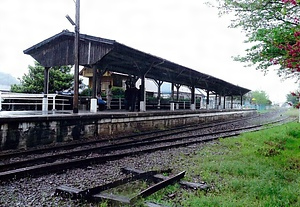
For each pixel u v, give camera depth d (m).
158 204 3.56
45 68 14.47
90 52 12.36
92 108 12.45
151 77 22.08
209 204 3.62
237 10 6.03
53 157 6.82
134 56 13.66
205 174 5.20
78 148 8.55
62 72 23.78
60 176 5.07
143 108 16.06
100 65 15.69
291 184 4.58
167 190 4.24
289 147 8.86
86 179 4.89
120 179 4.61
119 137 10.76
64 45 13.67
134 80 20.59
